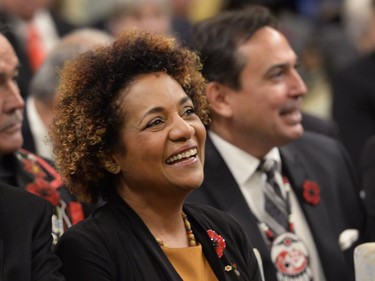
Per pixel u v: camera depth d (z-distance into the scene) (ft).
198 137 16.17
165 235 16.40
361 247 17.25
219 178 20.36
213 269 16.39
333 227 20.99
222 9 42.37
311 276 20.35
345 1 41.65
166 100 15.90
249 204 20.63
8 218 16.03
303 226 20.79
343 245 20.93
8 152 19.02
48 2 36.17
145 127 15.85
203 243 16.53
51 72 24.13
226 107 20.75
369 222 22.03
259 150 20.83
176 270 16.07
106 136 16.05
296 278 20.21
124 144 15.99
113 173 16.24
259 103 20.49
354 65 32.63
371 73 32.30
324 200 21.26
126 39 16.38
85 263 15.61
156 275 15.69
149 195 16.22
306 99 36.68
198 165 16.03
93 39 25.36
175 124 15.87
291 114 20.65
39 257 15.76
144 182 16.07
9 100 18.74
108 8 41.65
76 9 42.83
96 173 16.31
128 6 38.04
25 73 31.27
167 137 15.84
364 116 32.24
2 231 15.88
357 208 21.81
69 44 24.81
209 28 21.15
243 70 20.54
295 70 21.02
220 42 20.83
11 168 19.75
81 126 15.98
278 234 20.43
